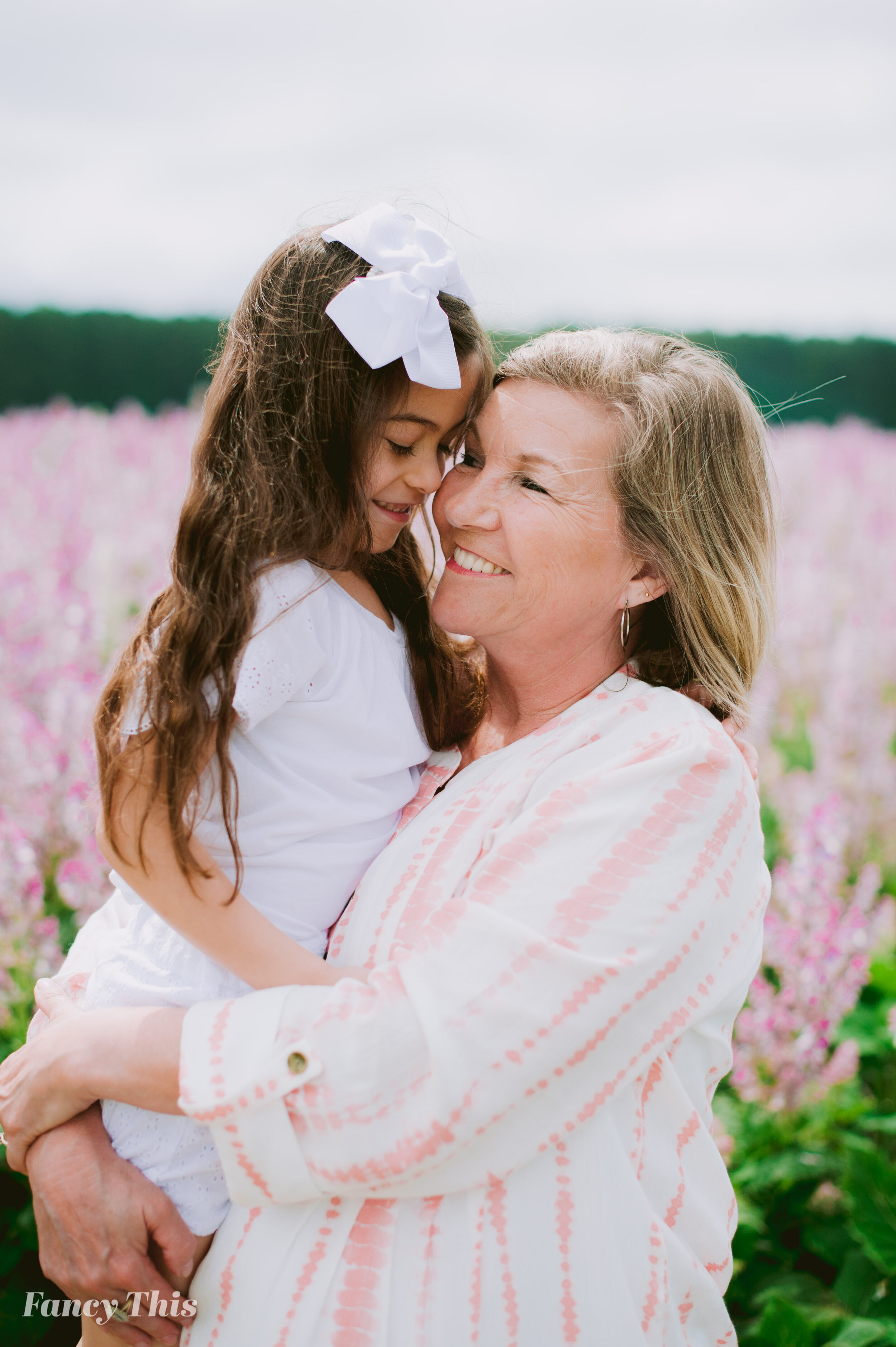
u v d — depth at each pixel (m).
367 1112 1.08
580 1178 1.14
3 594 3.75
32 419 6.80
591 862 1.15
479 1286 1.11
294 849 1.36
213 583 1.24
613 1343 1.11
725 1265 1.28
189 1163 1.24
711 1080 1.35
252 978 1.21
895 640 4.87
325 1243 1.16
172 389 9.77
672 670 1.55
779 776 4.06
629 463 1.35
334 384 1.32
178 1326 1.24
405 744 1.47
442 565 1.89
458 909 1.15
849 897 3.18
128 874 1.22
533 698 1.53
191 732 1.18
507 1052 1.07
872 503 6.21
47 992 1.40
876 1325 2.04
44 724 3.17
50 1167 1.22
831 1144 2.59
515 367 1.45
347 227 1.39
